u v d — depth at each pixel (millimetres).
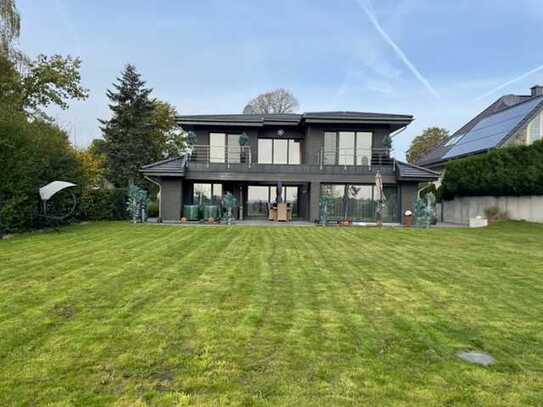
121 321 4434
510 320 4707
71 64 23422
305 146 21953
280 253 9312
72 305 4973
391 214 20594
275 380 3178
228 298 5414
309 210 20734
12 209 12500
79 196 18031
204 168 20000
